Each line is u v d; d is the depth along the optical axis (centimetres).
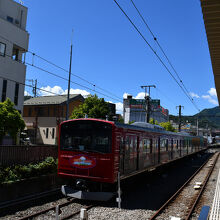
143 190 1270
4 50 2003
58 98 3309
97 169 980
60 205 896
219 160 3266
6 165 1027
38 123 3269
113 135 982
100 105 2242
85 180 1001
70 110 3222
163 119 9269
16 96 2136
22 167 1035
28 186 993
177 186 1434
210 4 522
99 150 988
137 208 938
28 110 3450
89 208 898
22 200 934
